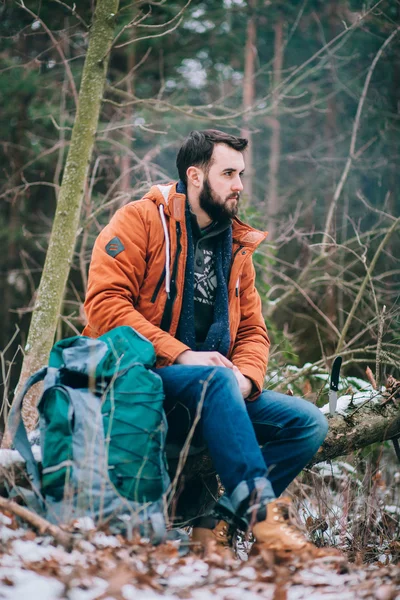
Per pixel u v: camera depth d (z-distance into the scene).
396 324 4.70
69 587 1.66
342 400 3.25
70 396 2.25
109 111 9.03
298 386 4.71
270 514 2.16
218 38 11.48
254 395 2.62
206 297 2.74
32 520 2.07
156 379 2.29
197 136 2.75
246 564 2.03
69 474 2.20
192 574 1.94
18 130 9.90
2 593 1.63
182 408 2.46
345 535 3.00
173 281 2.65
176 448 2.58
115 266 2.61
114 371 2.32
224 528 2.44
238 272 2.79
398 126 10.00
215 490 2.83
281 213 11.02
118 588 1.67
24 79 8.72
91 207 5.35
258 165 12.02
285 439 2.57
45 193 10.79
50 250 4.03
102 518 2.15
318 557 2.10
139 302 2.67
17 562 1.85
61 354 2.42
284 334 5.21
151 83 11.22
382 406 3.20
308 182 11.75
